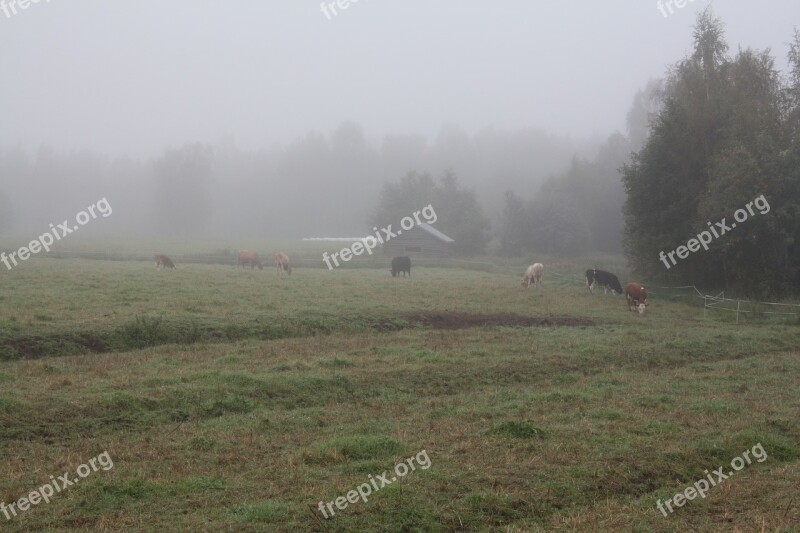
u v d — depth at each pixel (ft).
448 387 52.75
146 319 68.28
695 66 135.33
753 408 47.32
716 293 122.72
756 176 111.55
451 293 112.88
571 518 28.86
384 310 86.48
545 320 87.86
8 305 75.72
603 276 123.03
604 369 61.36
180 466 33.42
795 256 118.01
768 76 128.36
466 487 31.12
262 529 26.40
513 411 45.19
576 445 37.29
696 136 127.34
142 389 45.39
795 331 85.76
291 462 33.78
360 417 43.57
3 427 37.65
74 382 47.24
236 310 80.59
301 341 68.13
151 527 26.48
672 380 56.75
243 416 42.68
